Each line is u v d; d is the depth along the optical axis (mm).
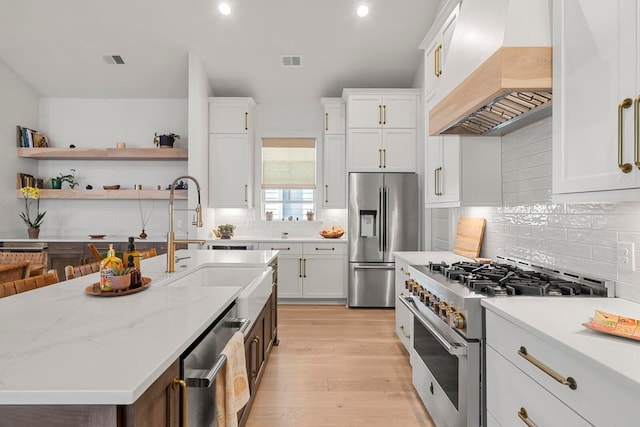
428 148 3322
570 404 1064
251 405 2232
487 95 1716
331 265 4902
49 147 5367
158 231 5422
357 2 3945
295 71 4918
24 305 1380
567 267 1975
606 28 1259
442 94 2422
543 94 1728
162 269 2275
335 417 2225
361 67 4871
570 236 1950
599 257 1749
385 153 4840
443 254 3336
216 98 4992
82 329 1103
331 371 2844
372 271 4699
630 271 1571
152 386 877
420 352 2363
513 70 1597
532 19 1608
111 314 1264
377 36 4383
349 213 4719
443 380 1926
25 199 5199
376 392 2525
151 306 1375
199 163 4676
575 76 1428
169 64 4789
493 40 1706
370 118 4844
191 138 4637
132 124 5484
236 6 3969
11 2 3852
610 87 1243
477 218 3053
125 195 5160
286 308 4719
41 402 726
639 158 1113
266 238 5219
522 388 1318
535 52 1594
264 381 2672
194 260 2752
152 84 5172
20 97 5051
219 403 1221
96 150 5070
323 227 5449
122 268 1595
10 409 758
